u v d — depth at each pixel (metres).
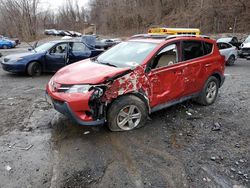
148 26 57.12
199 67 5.31
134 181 3.08
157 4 56.97
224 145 4.02
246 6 37.00
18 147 3.85
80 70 4.36
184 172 3.28
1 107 5.62
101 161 3.48
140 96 4.36
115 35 61.25
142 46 4.82
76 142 4.00
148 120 4.90
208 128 4.64
